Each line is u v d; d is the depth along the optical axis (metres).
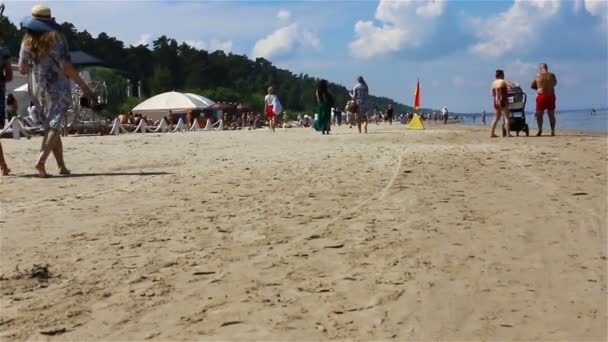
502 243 4.75
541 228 5.23
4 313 3.34
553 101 18.12
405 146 13.69
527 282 3.85
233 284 3.80
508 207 6.11
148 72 115.00
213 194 6.89
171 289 3.72
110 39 115.00
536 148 12.79
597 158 10.58
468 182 7.71
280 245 4.70
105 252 4.51
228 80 131.75
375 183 7.62
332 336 3.04
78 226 5.32
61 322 3.22
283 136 19.84
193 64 120.94
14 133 21.33
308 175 8.38
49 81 8.31
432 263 4.23
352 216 5.69
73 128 27.30
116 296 3.60
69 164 10.09
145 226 5.32
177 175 8.48
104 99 30.73
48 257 4.39
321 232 5.08
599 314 3.33
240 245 4.70
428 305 3.47
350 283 3.83
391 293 3.65
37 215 5.79
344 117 55.28
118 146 14.92
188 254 4.46
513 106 18.23
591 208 6.05
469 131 24.42
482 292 3.67
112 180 8.05
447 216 5.69
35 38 8.24
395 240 4.83
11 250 4.57
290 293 3.65
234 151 12.62
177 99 48.50
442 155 11.20
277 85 159.25
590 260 4.31
